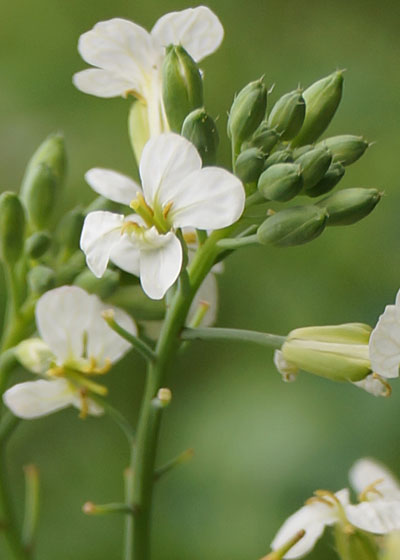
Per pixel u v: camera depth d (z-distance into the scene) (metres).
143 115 0.29
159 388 0.28
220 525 0.37
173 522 0.37
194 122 0.28
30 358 0.29
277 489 0.37
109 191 0.28
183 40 0.29
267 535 0.36
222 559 0.37
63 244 0.30
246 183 0.28
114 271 0.29
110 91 0.29
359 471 0.30
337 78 0.28
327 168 0.28
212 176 0.27
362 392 0.37
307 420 0.37
